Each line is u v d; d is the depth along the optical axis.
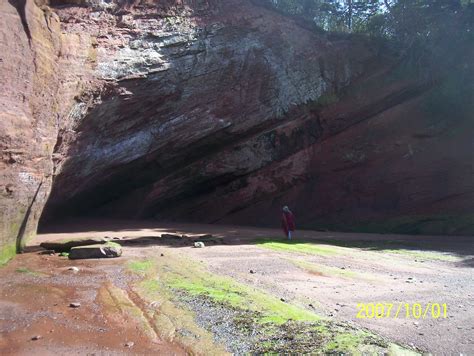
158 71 23.12
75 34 18.78
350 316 7.16
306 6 36.47
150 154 25.94
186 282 9.59
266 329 6.33
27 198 13.66
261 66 28.41
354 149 30.45
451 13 28.97
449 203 27.08
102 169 24.06
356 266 12.49
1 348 5.83
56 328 6.65
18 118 12.55
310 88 30.14
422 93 30.77
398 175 29.06
